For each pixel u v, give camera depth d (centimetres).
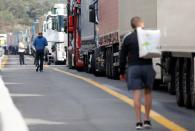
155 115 2123
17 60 9931
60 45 8200
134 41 1792
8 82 3797
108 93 2980
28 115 2125
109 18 4166
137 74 1789
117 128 1798
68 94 2925
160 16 2700
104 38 4375
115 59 4053
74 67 6078
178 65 2461
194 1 2158
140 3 3147
